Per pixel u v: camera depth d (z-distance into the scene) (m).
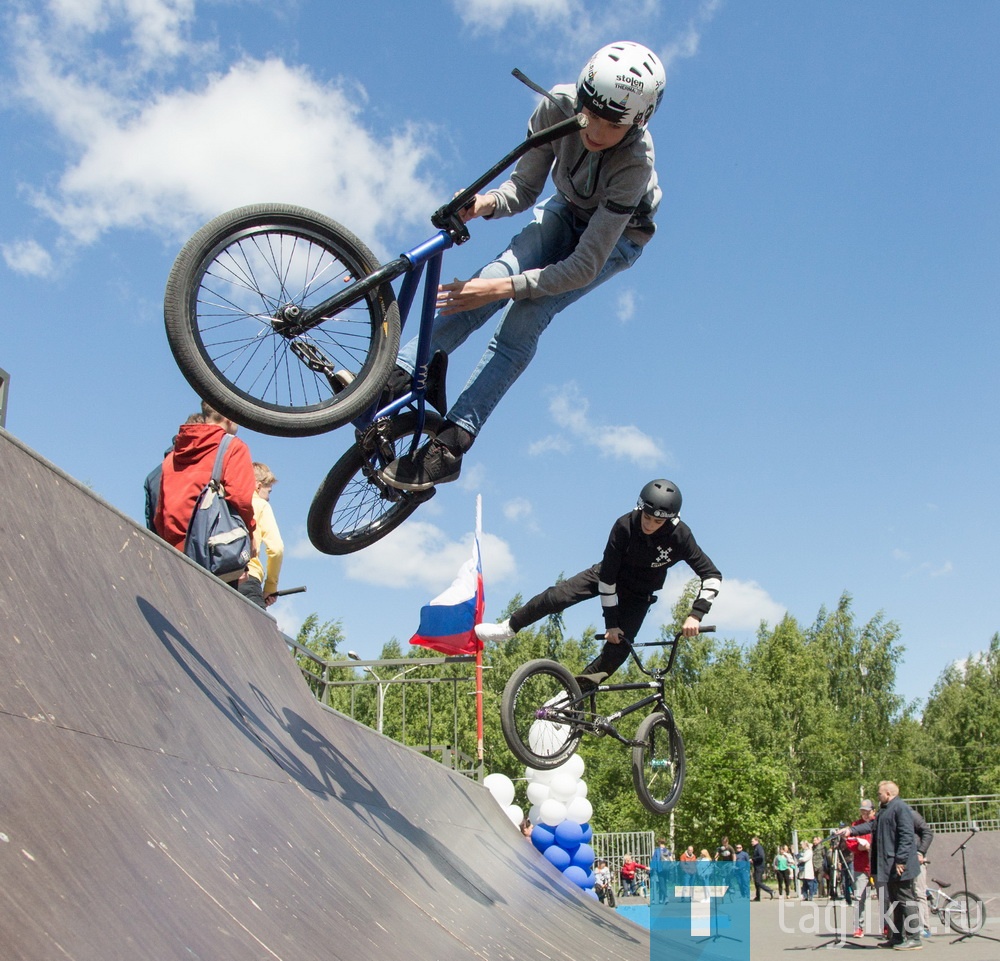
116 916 1.89
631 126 4.14
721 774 31.92
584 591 6.60
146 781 2.63
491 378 4.38
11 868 1.75
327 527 4.39
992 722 48.16
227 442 5.14
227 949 2.11
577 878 12.02
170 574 4.16
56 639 2.80
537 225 4.57
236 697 4.07
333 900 3.04
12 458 3.20
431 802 6.81
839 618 48.22
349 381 3.79
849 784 42.91
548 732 6.95
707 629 6.51
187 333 3.44
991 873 19.53
